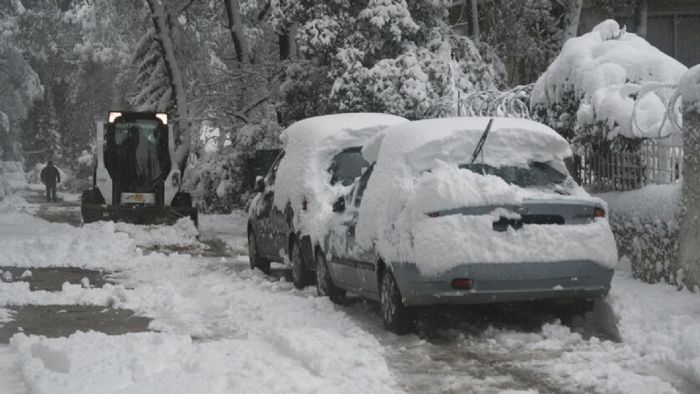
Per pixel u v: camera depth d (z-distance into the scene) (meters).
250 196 26.09
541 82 12.24
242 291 11.42
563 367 6.96
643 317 8.11
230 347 7.63
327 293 10.61
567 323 8.89
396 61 18.78
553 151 8.82
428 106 18.39
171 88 29.33
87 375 6.54
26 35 34.31
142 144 22.95
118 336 7.86
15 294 10.85
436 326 8.86
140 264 14.51
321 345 7.46
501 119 9.05
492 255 7.81
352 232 9.48
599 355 7.30
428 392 6.41
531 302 9.34
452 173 8.05
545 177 8.72
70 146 61.91
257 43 31.27
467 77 19.78
